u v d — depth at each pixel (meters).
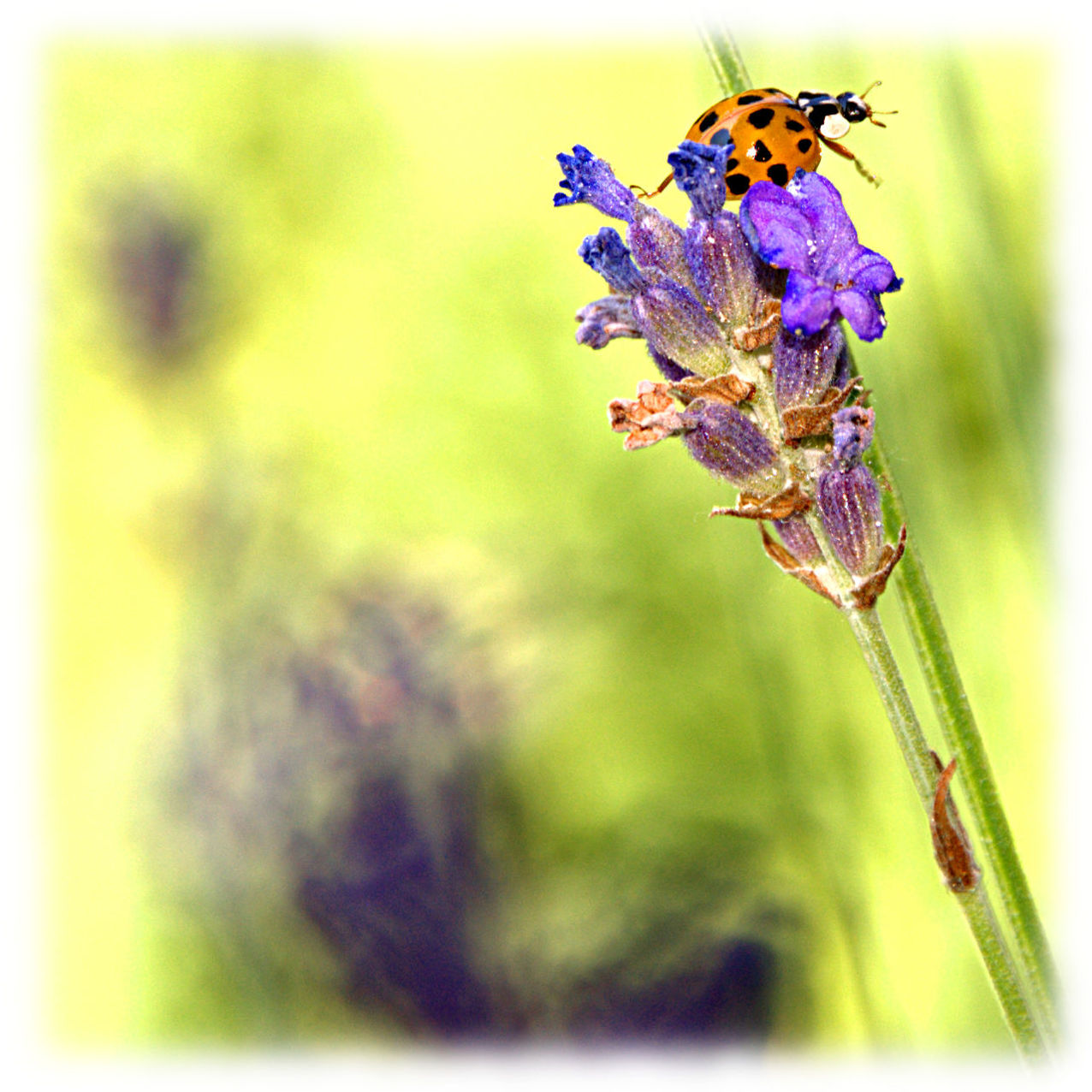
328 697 0.32
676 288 0.24
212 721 0.33
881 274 0.24
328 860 0.31
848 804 0.31
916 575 0.25
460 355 0.45
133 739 0.39
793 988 0.33
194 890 0.33
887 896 0.30
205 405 0.45
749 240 0.24
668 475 0.41
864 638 0.24
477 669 0.34
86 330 0.45
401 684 0.32
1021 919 0.25
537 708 0.35
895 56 0.29
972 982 0.29
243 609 0.34
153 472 0.44
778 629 0.32
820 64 0.29
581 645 0.37
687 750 0.35
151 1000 0.37
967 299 0.29
